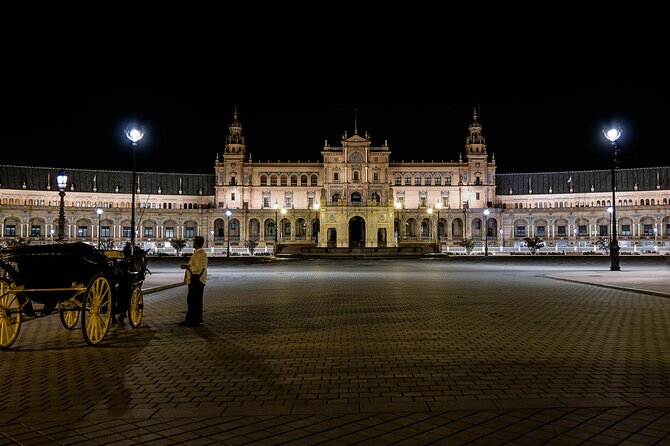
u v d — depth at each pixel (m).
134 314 17.83
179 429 8.41
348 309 22.22
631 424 8.47
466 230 143.88
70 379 11.40
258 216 144.88
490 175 152.62
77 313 17.77
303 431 8.29
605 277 38.94
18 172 147.12
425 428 8.36
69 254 15.11
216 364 12.62
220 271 52.84
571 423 8.53
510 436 8.01
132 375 11.70
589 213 140.75
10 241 119.12
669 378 11.10
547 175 162.12
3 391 10.53
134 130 32.00
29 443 7.90
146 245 134.00
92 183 153.50
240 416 9.00
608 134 46.91
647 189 149.12
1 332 14.39
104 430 8.39
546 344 14.62
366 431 8.26
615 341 14.99
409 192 153.00
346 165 148.00
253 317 20.03
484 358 13.02
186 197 158.75
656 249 118.00
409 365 12.38
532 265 63.81
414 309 22.09
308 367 12.27
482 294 28.12
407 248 102.94
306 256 92.19
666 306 22.69
